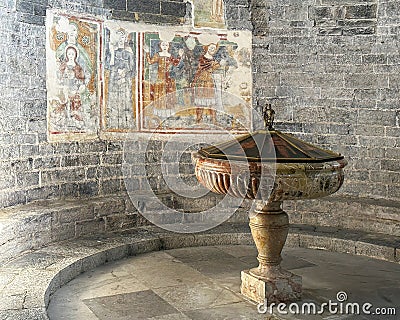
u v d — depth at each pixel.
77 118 6.73
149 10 7.20
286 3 7.41
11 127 6.05
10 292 4.34
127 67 7.10
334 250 6.11
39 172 6.36
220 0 7.48
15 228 5.32
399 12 6.78
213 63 7.52
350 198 6.99
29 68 6.23
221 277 5.26
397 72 6.84
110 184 6.99
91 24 6.79
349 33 7.12
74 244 5.86
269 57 7.53
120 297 4.70
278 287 4.54
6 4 5.95
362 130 7.10
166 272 5.41
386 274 5.32
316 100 7.36
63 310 4.39
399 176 6.82
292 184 4.16
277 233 4.60
